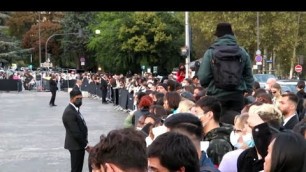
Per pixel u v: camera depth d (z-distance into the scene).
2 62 74.62
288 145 3.62
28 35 94.50
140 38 61.19
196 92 11.13
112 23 64.06
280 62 60.97
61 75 62.94
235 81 6.94
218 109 5.71
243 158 4.79
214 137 5.54
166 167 3.15
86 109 33.97
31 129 23.08
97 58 67.62
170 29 61.31
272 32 51.94
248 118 5.00
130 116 11.50
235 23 50.62
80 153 11.80
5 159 15.50
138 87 27.62
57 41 92.38
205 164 4.06
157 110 8.45
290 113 7.42
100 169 2.78
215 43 7.20
